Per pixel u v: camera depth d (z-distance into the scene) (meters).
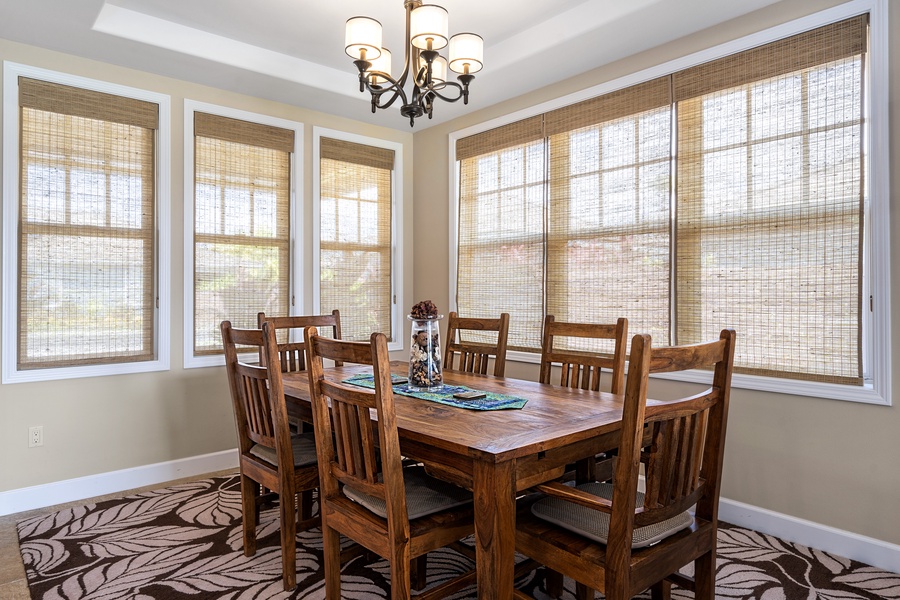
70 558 2.29
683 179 2.89
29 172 2.91
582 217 3.38
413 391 2.23
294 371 2.98
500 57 3.26
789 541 2.45
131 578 2.12
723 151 2.73
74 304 3.05
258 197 3.76
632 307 3.12
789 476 2.47
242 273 3.68
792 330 2.50
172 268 3.35
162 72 3.27
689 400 1.45
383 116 4.18
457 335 4.20
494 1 2.78
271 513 2.81
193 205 3.45
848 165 2.33
